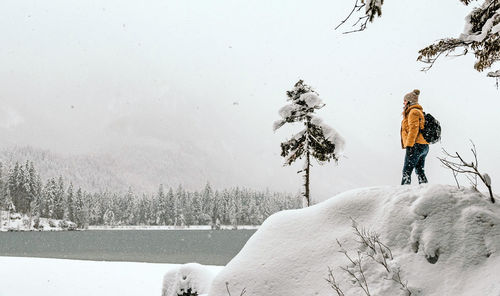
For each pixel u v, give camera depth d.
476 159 3.22
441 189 3.27
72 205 127.56
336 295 2.88
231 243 71.19
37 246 64.50
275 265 3.30
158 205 146.12
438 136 5.31
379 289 2.78
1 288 13.20
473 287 2.58
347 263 3.04
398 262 2.89
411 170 5.39
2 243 71.75
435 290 2.68
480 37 5.13
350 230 3.29
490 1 5.25
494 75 5.77
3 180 108.19
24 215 110.75
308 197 18.12
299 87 19.16
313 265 3.17
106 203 151.75
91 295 12.88
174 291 7.24
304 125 18.61
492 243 2.80
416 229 3.03
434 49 5.57
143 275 15.73
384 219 3.19
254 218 145.75
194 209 146.38
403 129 5.65
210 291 3.41
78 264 17.73
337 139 18.09
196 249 57.09
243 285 3.28
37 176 115.06
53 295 12.80
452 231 2.95
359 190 3.64
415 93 5.59
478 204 3.10
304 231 3.48
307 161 18.23
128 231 130.38
